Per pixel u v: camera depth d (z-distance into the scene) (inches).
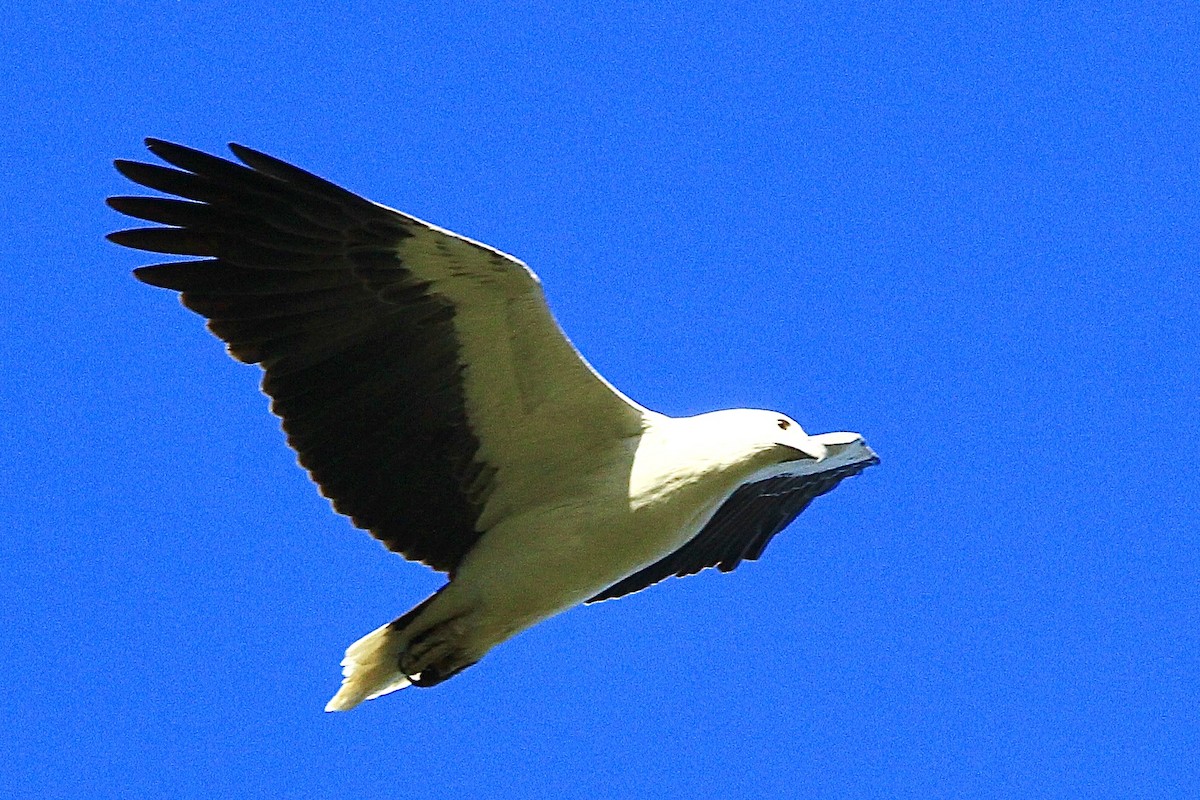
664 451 547.5
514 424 542.6
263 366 523.5
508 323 522.0
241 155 499.2
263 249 516.1
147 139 502.0
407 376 533.3
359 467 542.6
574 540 546.3
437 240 506.0
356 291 519.8
